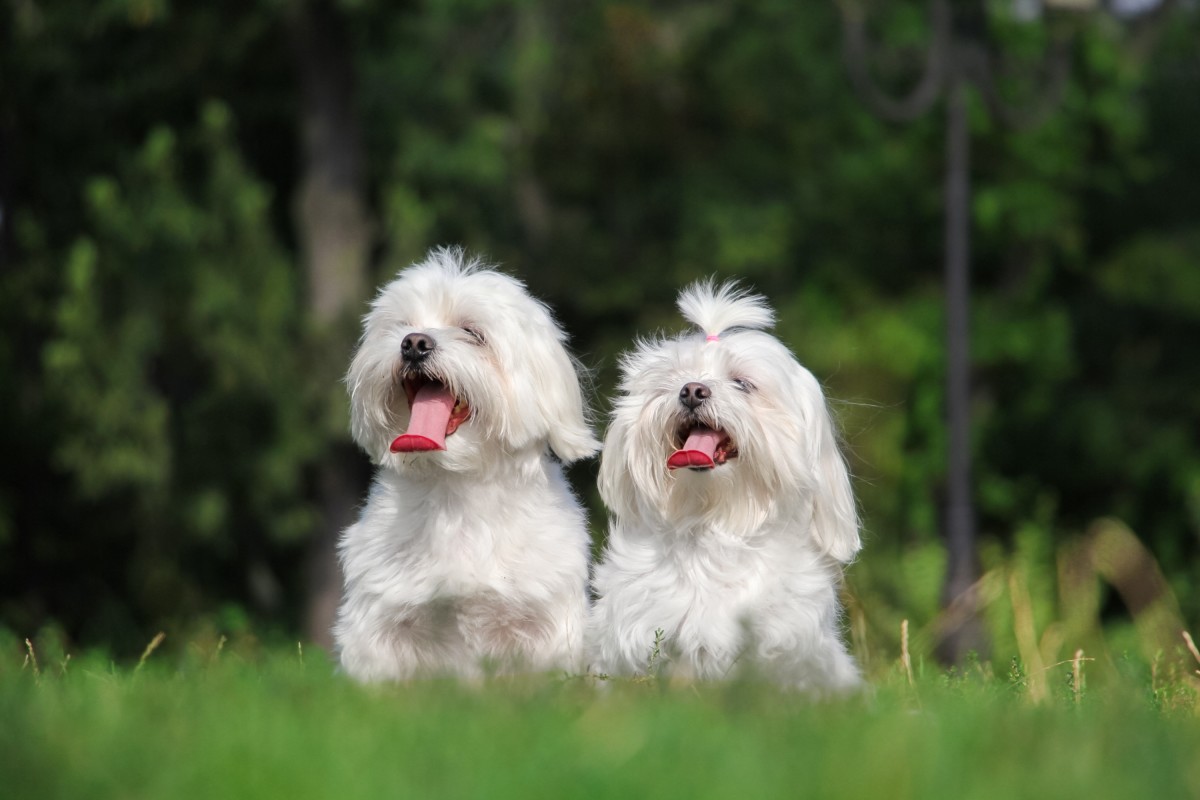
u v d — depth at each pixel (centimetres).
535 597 580
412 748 326
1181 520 2173
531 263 1927
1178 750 341
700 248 2008
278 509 1639
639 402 570
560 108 2002
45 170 1791
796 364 586
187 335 1600
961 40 1230
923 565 1306
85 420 1541
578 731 344
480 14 2056
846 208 2264
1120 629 1282
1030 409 2242
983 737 347
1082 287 2406
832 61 2184
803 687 515
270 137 1933
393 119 1911
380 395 605
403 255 1666
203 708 383
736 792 291
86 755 315
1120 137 2281
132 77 1758
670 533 554
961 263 1232
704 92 2042
